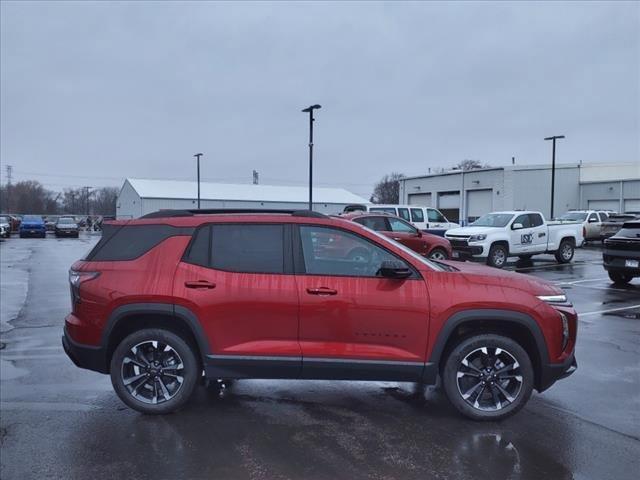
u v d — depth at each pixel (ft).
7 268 56.65
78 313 15.51
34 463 12.75
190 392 15.46
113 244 15.84
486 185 148.97
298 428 14.76
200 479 11.96
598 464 12.79
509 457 13.09
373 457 13.05
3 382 18.74
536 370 15.44
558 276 50.06
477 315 14.78
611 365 20.92
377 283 14.98
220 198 211.41
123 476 12.11
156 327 15.48
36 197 368.27
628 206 139.74
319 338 14.94
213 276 15.10
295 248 15.37
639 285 43.60
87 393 17.61
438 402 16.80
